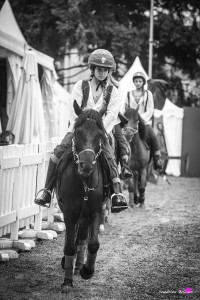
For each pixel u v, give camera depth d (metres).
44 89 19.16
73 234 8.25
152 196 18.83
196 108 28.02
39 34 33.16
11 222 10.13
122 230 12.68
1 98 19.34
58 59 35.16
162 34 33.16
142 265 9.75
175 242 11.56
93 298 7.90
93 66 9.09
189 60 35.34
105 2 32.28
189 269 9.55
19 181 10.37
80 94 9.08
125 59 33.34
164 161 26.67
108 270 9.38
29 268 9.24
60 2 31.69
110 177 8.76
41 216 11.54
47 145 11.98
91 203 8.18
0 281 8.48
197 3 33.88
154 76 35.44
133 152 15.41
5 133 14.80
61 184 8.41
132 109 15.23
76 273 9.09
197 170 28.17
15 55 17.91
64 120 26.19
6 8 17.95
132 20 34.91
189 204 17.05
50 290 8.17
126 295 8.09
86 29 31.25
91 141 7.72
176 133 28.12
